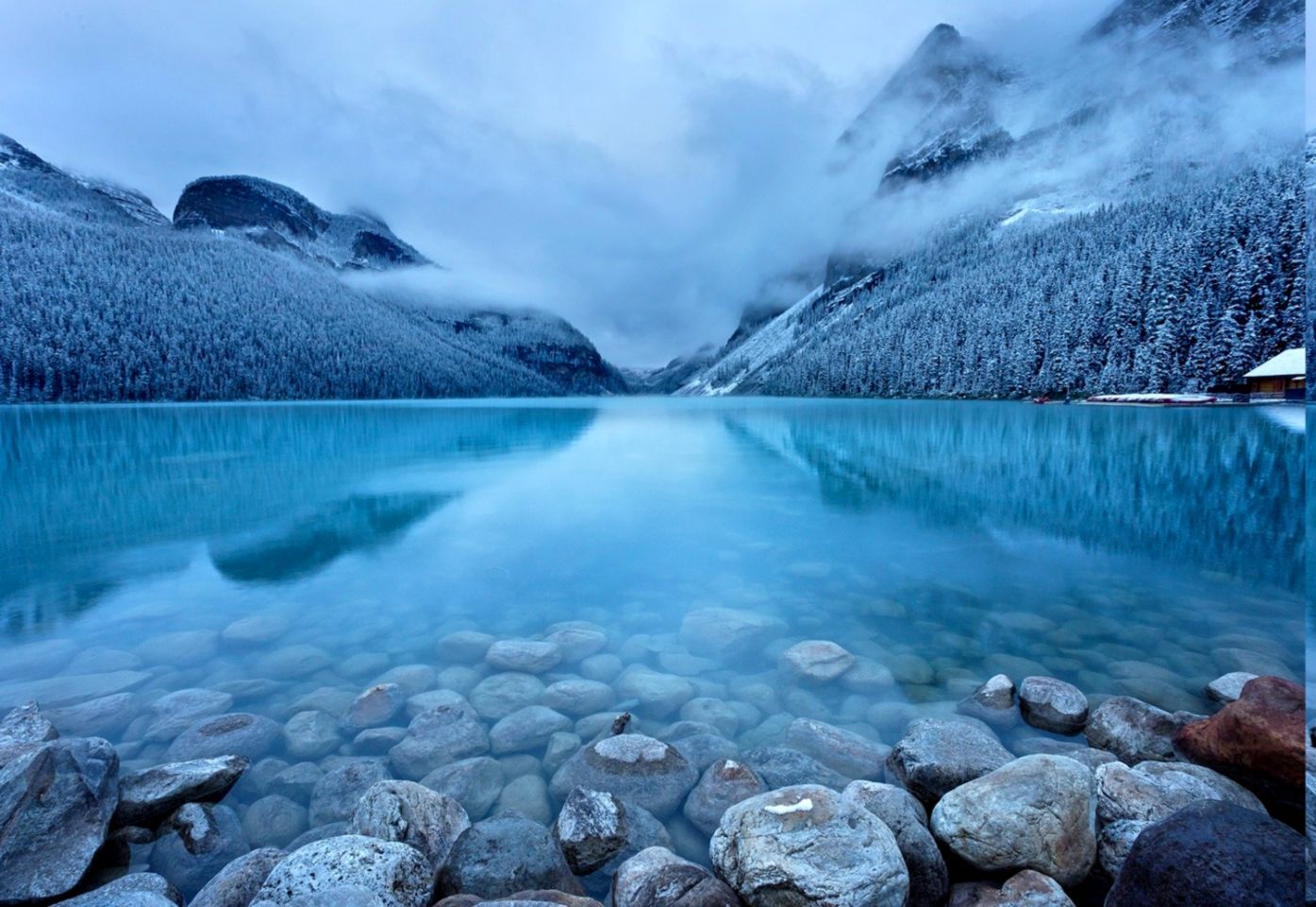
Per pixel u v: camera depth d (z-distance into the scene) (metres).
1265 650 5.52
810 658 5.17
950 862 3.00
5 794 3.06
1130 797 3.01
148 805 3.37
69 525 11.83
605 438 30.58
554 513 12.55
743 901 2.65
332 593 7.66
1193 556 8.94
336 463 20.77
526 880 2.83
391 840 2.90
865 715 4.50
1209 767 3.47
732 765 3.62
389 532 11.01
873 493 14.77
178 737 4.12
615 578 8.19
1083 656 5.45
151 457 22.80
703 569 8.55
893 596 7.20
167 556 9.57
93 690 4.96
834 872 2.52
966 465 18.81
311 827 3.36
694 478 17.41
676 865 2.76
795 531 10.83
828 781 3.59
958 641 5.85
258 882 2.81
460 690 4.83
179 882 3.02
